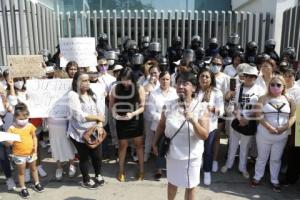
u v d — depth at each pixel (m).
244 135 4.99
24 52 10.02
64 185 4.97
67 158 4.97
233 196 4.66
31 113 4.92
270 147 4.73
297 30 9.62
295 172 4.83
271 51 7.68
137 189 4.84
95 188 4.84
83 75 4.66
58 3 12.65
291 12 10.18
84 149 4.77
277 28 10.98
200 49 7.29
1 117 5.02
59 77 5.31
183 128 3.43
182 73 3.52
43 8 10.78
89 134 4.62
